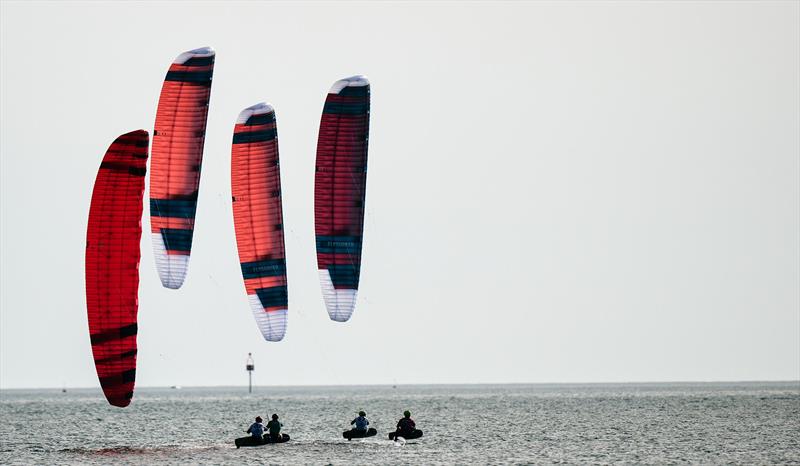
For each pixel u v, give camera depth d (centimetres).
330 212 19112
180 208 17912
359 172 19025
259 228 19175
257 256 19262
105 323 17962
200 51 17950
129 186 17700
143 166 17725
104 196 17725
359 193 19038
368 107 19012
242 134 19025
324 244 19188
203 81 17912
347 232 19075
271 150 18962
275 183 19025
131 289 17875
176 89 17900
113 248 17800
